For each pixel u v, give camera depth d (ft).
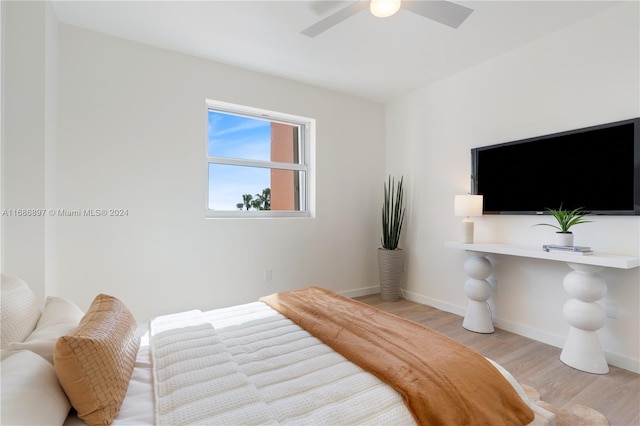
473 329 9.38
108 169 8.66
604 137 7.43
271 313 6.39
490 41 8.81
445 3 5.69
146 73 9.14
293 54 9.65
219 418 3.09
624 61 7.19
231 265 10.52
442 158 11.44
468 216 9.48
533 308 8.88
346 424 3.15
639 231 6.97
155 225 9.30
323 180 12.45
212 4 7.29
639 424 5.28
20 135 6.62
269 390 3.63
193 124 9.83
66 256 8.20
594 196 7.57
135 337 4.27
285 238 11.59
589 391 6.26
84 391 3.03
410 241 12.77
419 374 3.78
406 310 11.36
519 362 7.48
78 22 8.05
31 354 3.26
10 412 2.42
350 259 13.15
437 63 10.18
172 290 9.54
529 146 8.86
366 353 4.34
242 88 10.62
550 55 8.48
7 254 6.52
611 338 7.39
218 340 4.88
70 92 8.16
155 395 3.52
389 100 13.66
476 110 10.30
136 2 7.23
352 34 8.50
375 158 13.82
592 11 7.48
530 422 3.78
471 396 3.62
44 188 6.79
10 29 6.59
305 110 11.92
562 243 7.52
